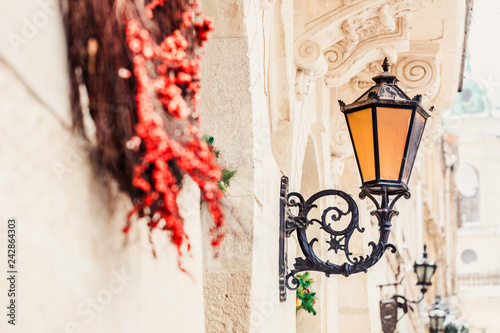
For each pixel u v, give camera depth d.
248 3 3.75
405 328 16.34
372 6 6.08
